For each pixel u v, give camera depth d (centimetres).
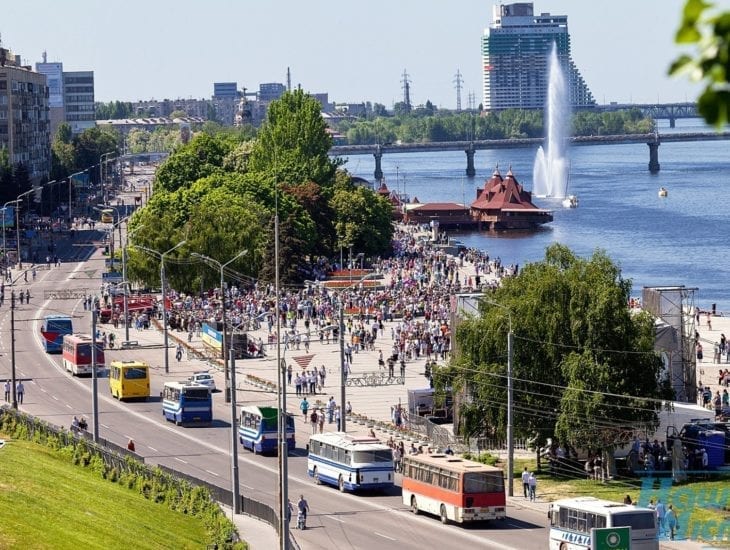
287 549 15225
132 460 19450
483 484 17575
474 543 16500
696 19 1928
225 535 15875
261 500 19475
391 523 17875
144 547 15462
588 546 15300
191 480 19400
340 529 17475
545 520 17950
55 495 16688
